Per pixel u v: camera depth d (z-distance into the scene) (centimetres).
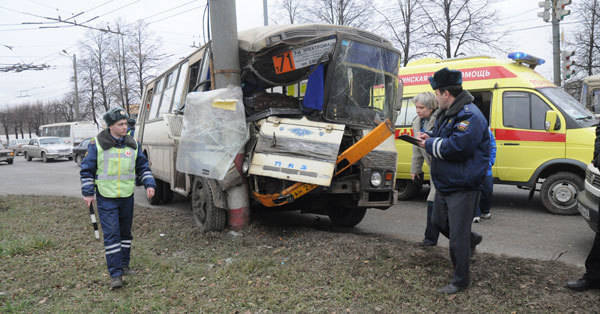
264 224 605
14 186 1384
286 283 402
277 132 539
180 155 569
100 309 364
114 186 415
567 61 1546
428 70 913
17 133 8719
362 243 502
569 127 743
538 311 329
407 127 916
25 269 459
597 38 2648
